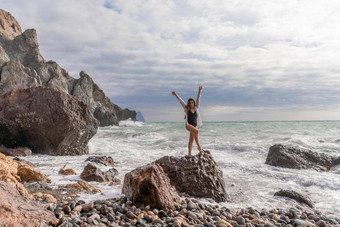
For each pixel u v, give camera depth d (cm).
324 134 2441
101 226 399
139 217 459
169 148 1775
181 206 539
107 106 6925
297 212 596
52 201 509
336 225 530
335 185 848
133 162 1272
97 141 2275
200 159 753
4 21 6331
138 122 7550
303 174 1013
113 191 658
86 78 6338
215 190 705
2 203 342
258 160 1343
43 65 5638
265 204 668
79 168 1044
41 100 1539
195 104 862
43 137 1545
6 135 1484
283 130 3061
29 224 338
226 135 2494
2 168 493
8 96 1559
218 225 457
